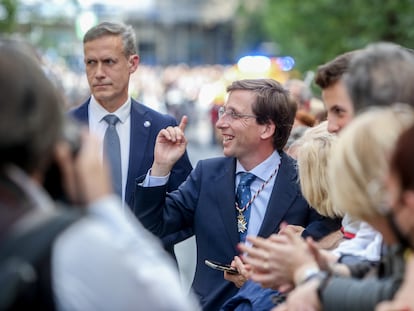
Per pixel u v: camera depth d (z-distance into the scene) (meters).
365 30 19.69
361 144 3.06
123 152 6.12
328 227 4.59
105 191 2.80
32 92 2.65
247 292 4.27
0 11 18.69
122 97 6.15
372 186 3.01
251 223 5.21
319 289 3.23
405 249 3.03
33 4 21.92
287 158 5.27
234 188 5.25
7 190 2.60
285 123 5.23
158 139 5.23
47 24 23.33
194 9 84.44
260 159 5.24
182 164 6.03
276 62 27.34
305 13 20.84
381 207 2.98
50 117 2.67
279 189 5.18
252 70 26.84
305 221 5.16
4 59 2.67
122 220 2.74
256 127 5.20
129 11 79.50
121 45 6.15
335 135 4.29
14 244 2.50
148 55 85.25
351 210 3.09
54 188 2.83
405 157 2.86
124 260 2.59
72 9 23.95
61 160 2.76
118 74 6.11
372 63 3.41
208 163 5.37
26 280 2.45
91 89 6.19
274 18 29.03
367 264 3.48
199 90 39.06
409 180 2.85
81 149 2.79
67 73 26.05
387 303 2.93
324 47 20.72
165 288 2.65
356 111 3.43
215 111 21.33
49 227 2.54
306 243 3.52
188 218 5.36
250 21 71.25
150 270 2.64
